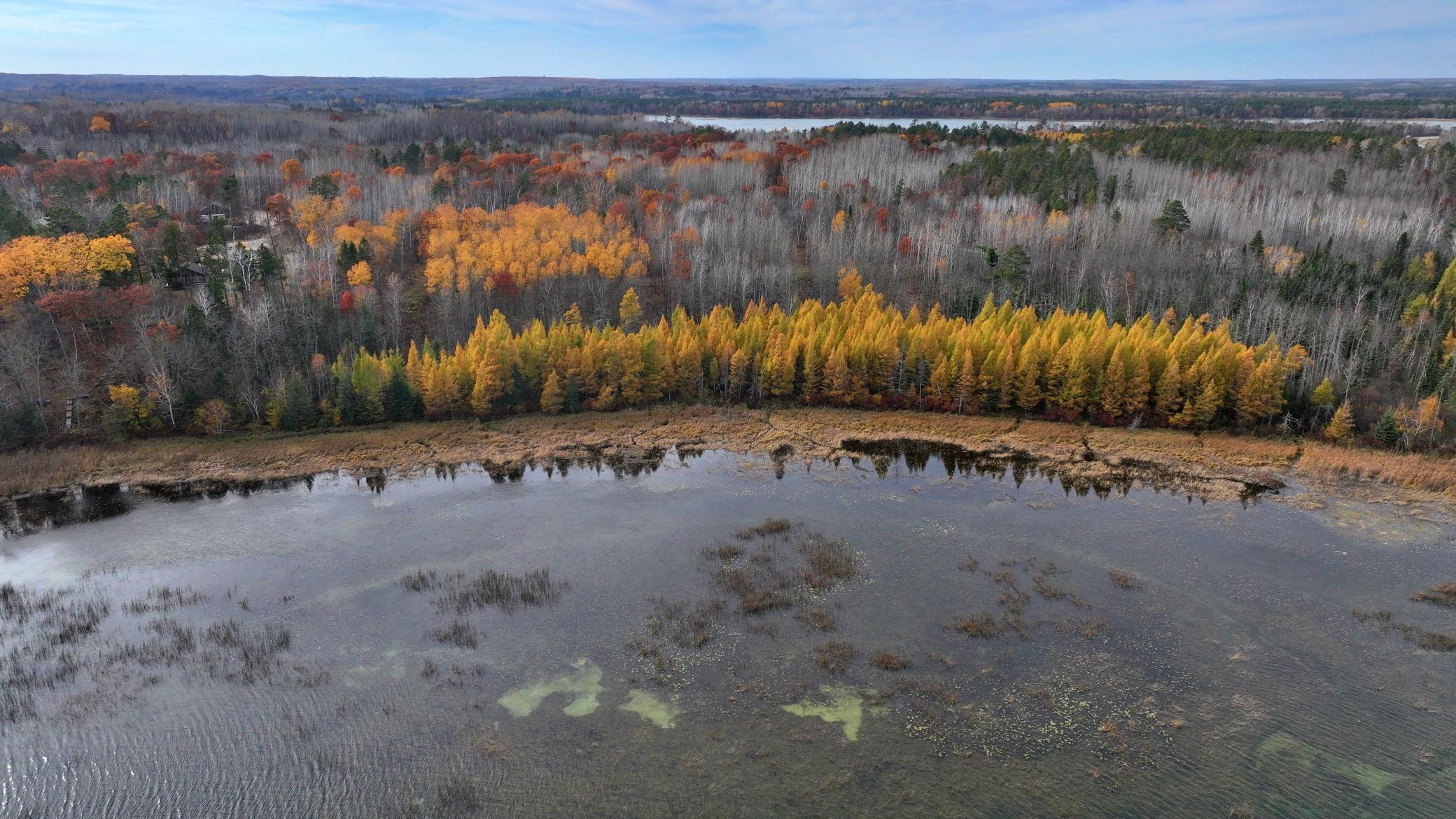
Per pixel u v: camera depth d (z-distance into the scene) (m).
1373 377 94.12
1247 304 106.31
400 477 79.56
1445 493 73.38
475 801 40.31
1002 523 69.75
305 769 42.22
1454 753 43.50
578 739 44.25
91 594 58.06
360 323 101.94
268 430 88.19
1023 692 48.06
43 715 45.69
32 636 52.69
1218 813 39.88
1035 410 96.88
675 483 78.56
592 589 59.00
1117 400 92.06
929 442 89.12
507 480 79.19
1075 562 62.91
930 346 99.56
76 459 79.50
